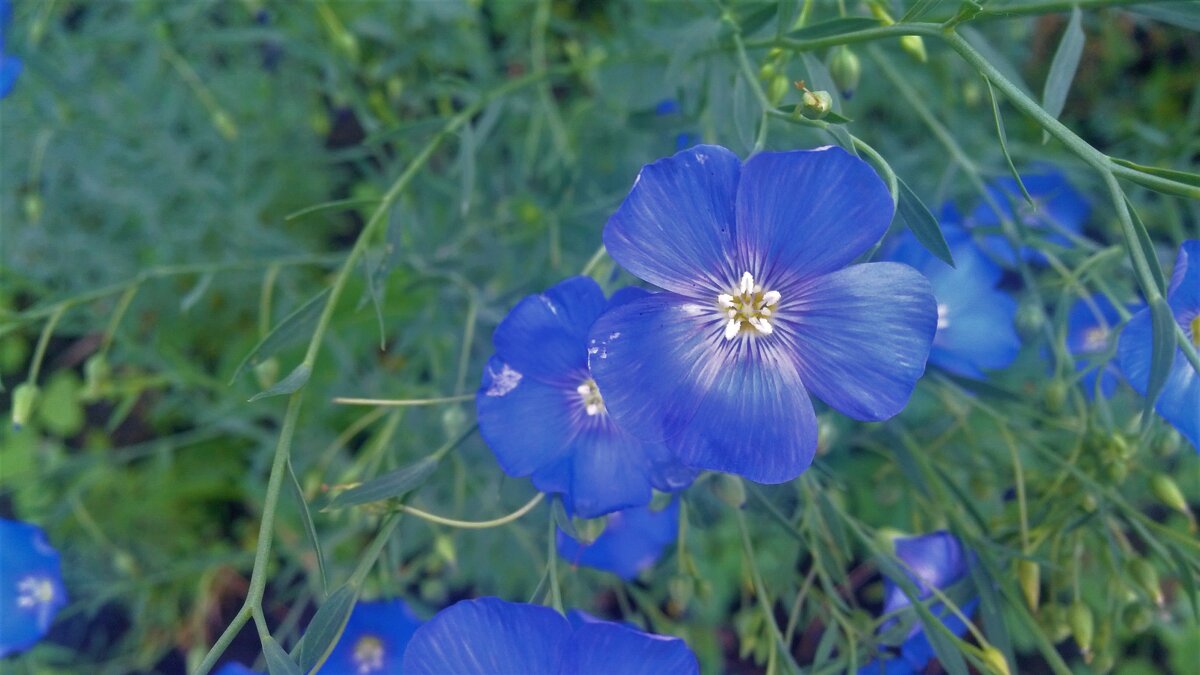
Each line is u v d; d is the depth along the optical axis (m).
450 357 0.22
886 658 0.15
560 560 0.17
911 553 0.16
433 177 0.22
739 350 0.13
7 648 0.19
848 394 0.13
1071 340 0.18
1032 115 0.12
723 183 0.12
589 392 0.14
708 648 0.22
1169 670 0.25
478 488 0.21
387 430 0.18
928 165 0.24
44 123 0.22
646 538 0.16
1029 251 0.19
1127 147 0.25
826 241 0.12
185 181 0.24
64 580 0.21
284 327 0.14
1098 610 0.20
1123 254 0.16
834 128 0.13
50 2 0.20
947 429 0.18
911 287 0.12
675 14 0.22
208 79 0.26
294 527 0.24
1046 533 0.16
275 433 0.24
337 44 0.22
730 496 0.14
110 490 0.25
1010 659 0.14
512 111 0.23
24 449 0.26
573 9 0.28
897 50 0.19
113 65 0.27
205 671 0.12
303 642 0.13
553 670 0.12
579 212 0.20
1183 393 0.13
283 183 0.27
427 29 0.25
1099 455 0.15
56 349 0.28
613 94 0.23
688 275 0.13
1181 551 0.15
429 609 0.21
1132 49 0.27
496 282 0.21
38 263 0.26
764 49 0.16
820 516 0.15
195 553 0.25
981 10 0.12
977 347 0.17
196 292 0.18
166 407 0.24
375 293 0.14
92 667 0.25
